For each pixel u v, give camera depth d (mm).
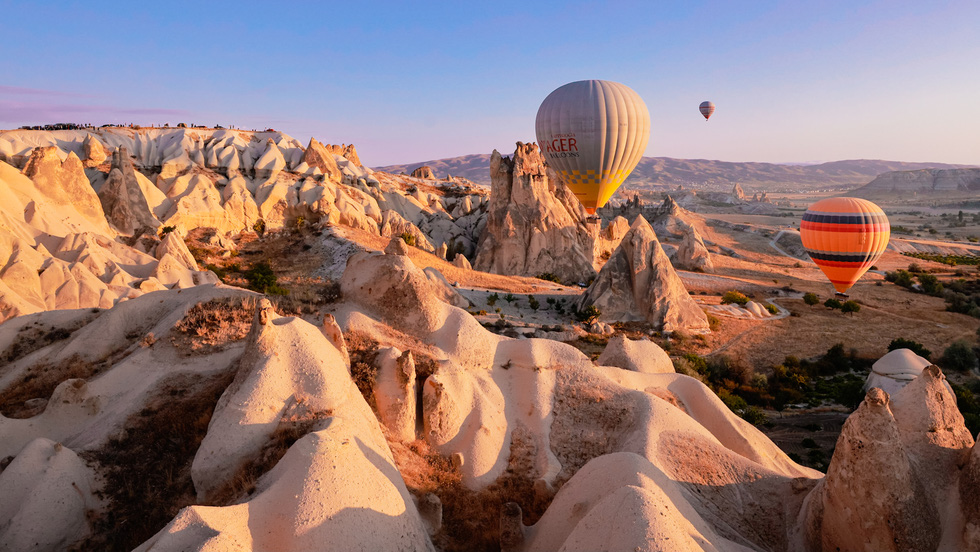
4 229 40750
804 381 45344
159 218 76750
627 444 18891
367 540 12398
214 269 66000
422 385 20031
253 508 12227
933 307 73125
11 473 14234
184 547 10688
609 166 62031
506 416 20922
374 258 23016
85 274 38750
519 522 15664
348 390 17438
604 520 12594
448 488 17656
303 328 17938
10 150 81062
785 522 16812
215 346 20312
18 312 33312
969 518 13945
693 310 60406
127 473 15750
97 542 14109
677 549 11312
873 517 13883
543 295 70812
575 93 60594
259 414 15641
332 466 12945
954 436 15633
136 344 21094
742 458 18734
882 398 13961
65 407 18094
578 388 21922
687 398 23531
